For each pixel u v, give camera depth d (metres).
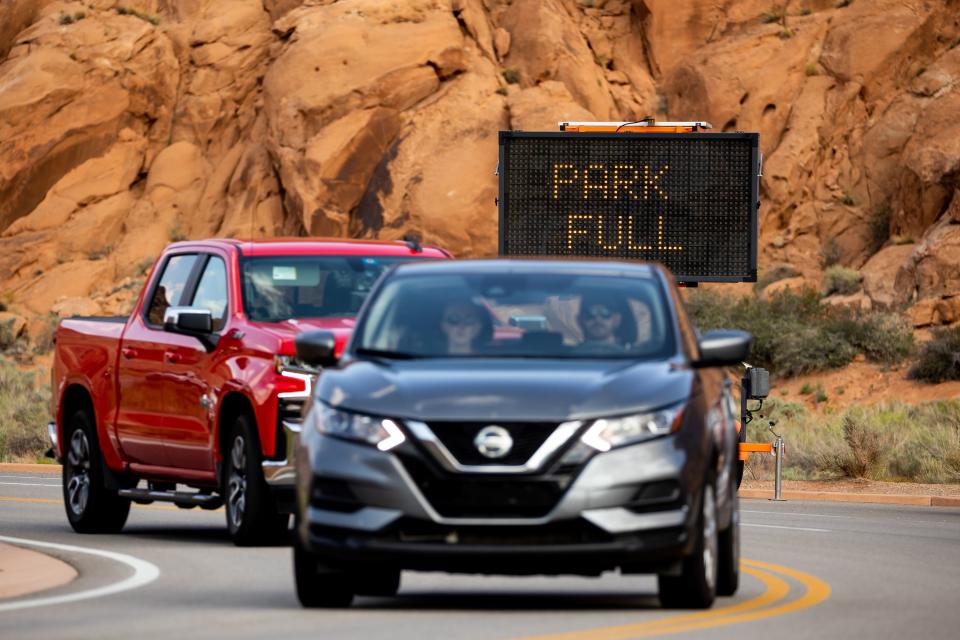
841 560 49.84
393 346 36.12
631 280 37.84
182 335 54.62
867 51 183.88
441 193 178.25
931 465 96.38
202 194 196.75
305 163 183.25
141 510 71.12
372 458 32.53
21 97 197.12
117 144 199.62
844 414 125.69
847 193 177.50
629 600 38.00
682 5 196.25
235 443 51.59
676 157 99.94
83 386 59.53
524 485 32.06
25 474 96.12
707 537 34.97
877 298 160.12
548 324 36.78
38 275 192.25
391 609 35.94
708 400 35.00
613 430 32.56
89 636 31.50
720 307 158.00
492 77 189.38
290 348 50.03
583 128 102.69
